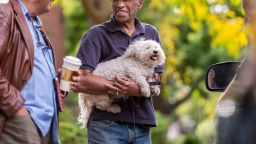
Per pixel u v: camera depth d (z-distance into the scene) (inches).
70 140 607.2
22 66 286.4
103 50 335.0
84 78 325.1
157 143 807.1
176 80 979.9
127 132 335.6
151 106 342.3
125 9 332.5
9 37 283.4
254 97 162.6
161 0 682.2
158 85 336.2
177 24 863.7
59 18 715.4
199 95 998.4
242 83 166.1
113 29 334.6
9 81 284.2
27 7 299.0
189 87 1035.3
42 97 293.0
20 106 282.2
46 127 293.4
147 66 331.0
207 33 912.3
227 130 165.9
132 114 334.3
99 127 334.3
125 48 335.0
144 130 342.0
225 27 617.6
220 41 625.9
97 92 327.0
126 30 337.7
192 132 1294.3
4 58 282.2
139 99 335.3
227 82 279.0
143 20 848.9
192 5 608.7
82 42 337.4
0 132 282.7
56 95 303.1
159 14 845.8
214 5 609.0
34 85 290.5
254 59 163.9
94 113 336.2
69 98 804.6
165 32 851.4
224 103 177.5
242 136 163.0
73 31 1031.0
